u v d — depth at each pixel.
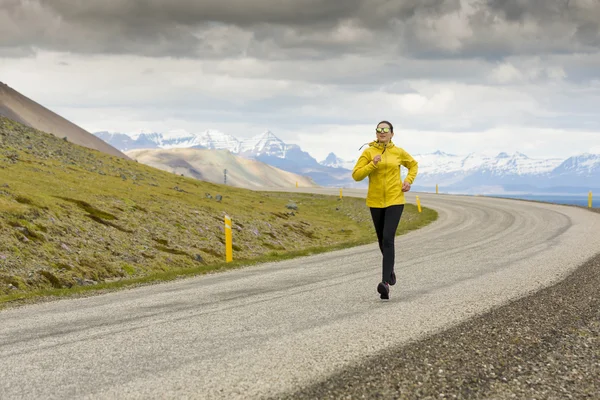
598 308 8.16
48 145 53.25
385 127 9.24
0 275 18.14
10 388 4.85
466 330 6.79
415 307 8.37
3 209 23.69
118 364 5.56
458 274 12.24
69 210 27.84
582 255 15.42
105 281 21.08
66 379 5.08
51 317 8.95
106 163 54.78
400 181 9.34
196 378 5.02
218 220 37.56
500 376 5.05
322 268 14.98
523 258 15.20
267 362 5.50
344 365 5.36
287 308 8.62
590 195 51.75
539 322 7.25
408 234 30.27
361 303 8.89
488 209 52.22
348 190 100.62
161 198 39.53
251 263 18.61
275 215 49.31
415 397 4.51
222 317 8.02
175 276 15.64
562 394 4.62
